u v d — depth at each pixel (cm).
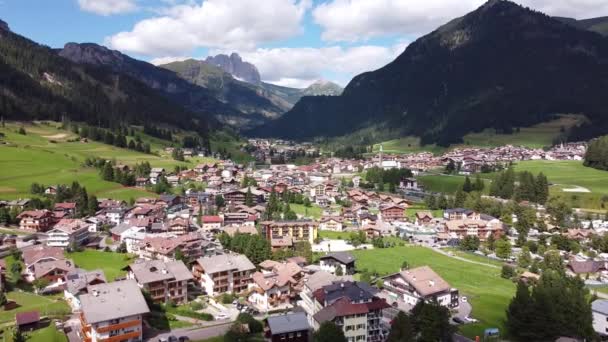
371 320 11138
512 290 15238
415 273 13938
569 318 11438
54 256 14825
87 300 10419
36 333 10625
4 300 12100
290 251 17712
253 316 12281
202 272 14338
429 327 10506
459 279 16200
